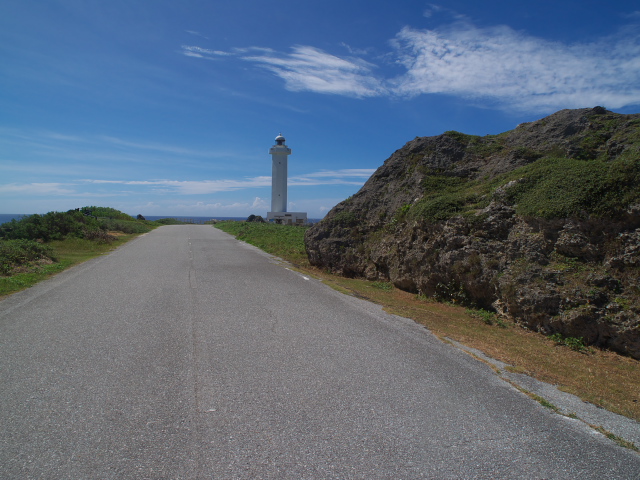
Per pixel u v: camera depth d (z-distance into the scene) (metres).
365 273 13.25
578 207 7.41
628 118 11.03
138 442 3.41
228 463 3.18
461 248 9.35
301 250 19.39
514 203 9.10
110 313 7.36
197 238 26.97
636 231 6.67
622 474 3.30
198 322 6.92
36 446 3.31
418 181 13.09
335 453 3.37
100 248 19.12
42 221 20.33
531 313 7.38
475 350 6.20
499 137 14.45
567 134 11.78
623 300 6.43
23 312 7.38
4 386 4.37
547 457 3.48
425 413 4.12
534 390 4.87
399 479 3.08
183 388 4.44
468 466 3.29
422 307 9.27
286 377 4.83
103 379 4.60
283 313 7.75
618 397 4.84
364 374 5.03
